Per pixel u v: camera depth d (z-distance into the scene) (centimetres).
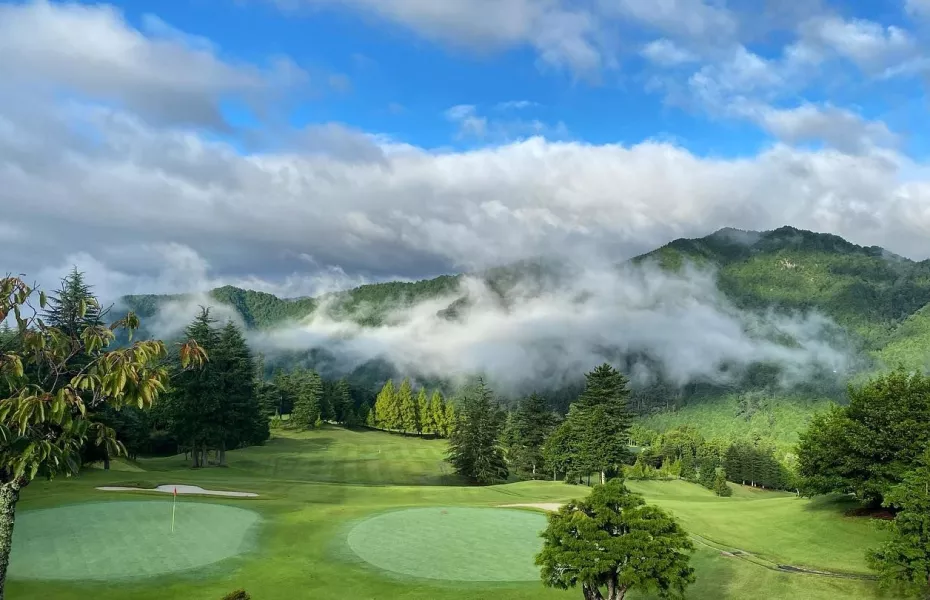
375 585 2644
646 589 2181
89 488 4362
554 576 2336
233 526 3406
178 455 8238
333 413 15750
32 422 968
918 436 3416
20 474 912
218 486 4916
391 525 3666
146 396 952
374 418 16062
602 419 7781
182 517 3525
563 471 8969
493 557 3081
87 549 2814
